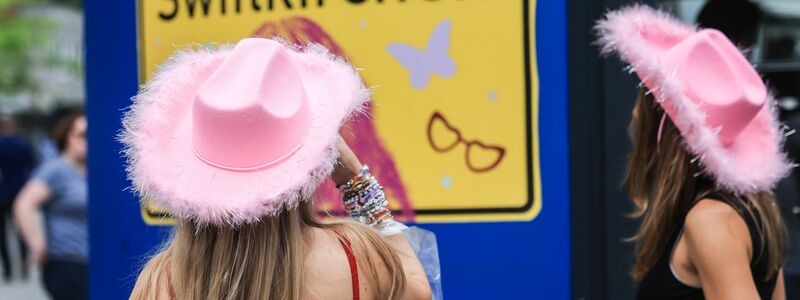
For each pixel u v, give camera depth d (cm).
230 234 178
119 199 309
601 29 245
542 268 265
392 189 276
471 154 270
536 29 263
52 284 534
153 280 186
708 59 226
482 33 268
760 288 229
